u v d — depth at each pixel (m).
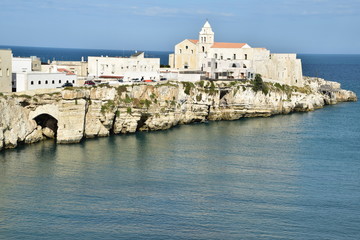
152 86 119.38
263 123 136.12
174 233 62.16
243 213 68.38
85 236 61.00
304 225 65.31
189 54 175.38
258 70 167.50
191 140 110.12
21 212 66.94
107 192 74.75
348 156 99.81
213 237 61.50
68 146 99.69
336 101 189.00
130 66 155.88
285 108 155.88
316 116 151.12
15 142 95.62
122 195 73.75
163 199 72.56
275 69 171.38
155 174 84.00
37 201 70.56
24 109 98.75
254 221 66.00
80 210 68.00
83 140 105.62
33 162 87.81
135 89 115.44
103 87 108.94
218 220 66.00
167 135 114.62
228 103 141.75
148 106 116.56
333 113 158.38
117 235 61.38
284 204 72.00
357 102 192.12
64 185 77.12
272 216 67.69
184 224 64.56
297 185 80.50
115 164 88.75
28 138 99.44
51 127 105.06
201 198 73.38
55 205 69.44
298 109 161.62
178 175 83.94
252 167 90.19
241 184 80.19
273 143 110.12
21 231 61.88
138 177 82.12
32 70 138.12
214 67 157.00
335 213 69.25
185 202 71.69
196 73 149.12
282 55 176.00
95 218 65.69
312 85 192.25
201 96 132.88
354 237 62.50
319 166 92.00
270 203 72.25
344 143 111.88
